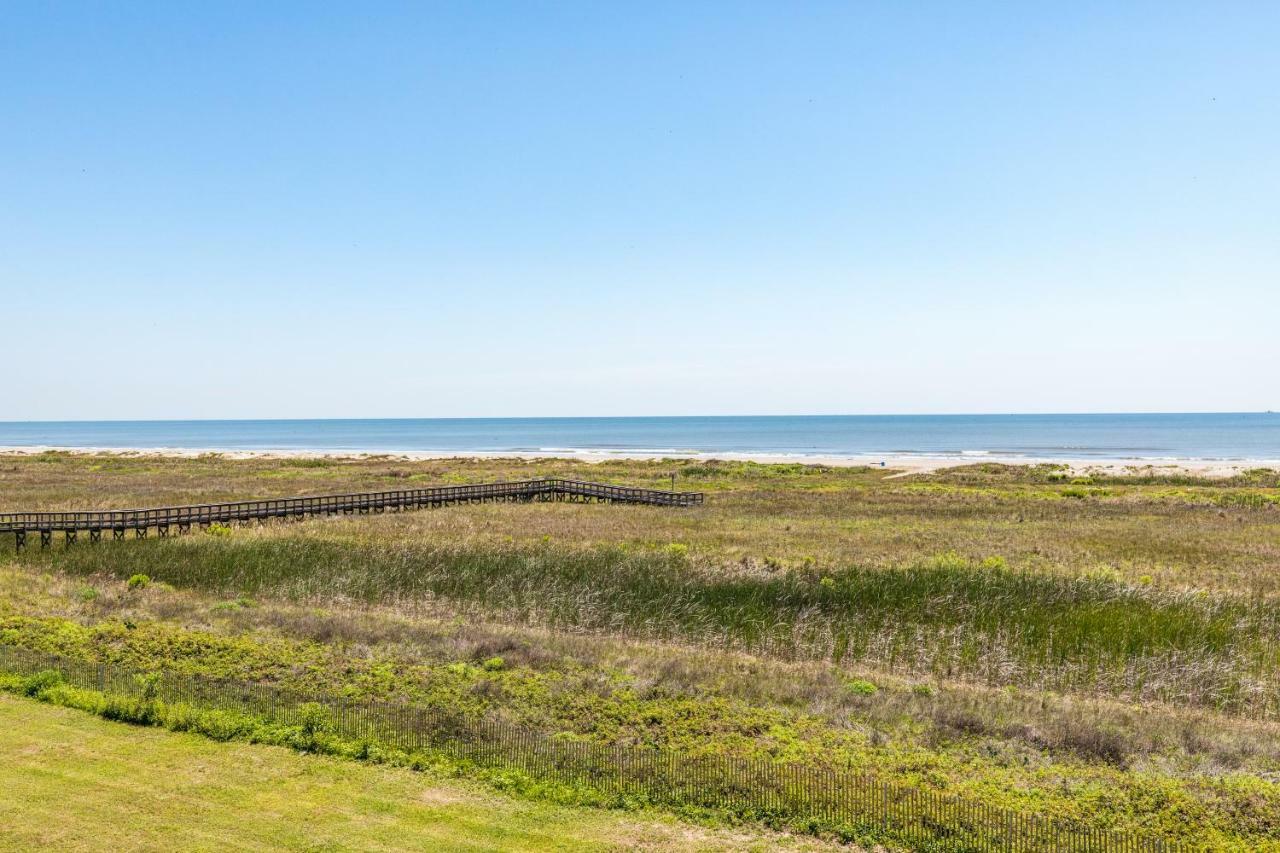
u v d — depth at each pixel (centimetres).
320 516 5312
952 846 1296
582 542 4309
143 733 1692
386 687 1945
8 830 1303
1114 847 1273
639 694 1961
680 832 1346
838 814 1380
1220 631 2628
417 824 1357
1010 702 2069
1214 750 1733
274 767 1552
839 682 2194
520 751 1577
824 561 3722
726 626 2794
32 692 1895
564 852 1280
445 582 3309
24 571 3522
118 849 1262
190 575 3425
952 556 3859
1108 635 2609
